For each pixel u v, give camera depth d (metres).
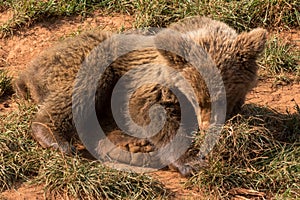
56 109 15.45
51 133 15.38
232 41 14.82
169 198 14.37
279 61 18.92
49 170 14.67
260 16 20.17
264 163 15.09
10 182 14.60
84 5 20.75
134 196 14.24
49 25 20.44
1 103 17.64
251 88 15.99
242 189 14.62
